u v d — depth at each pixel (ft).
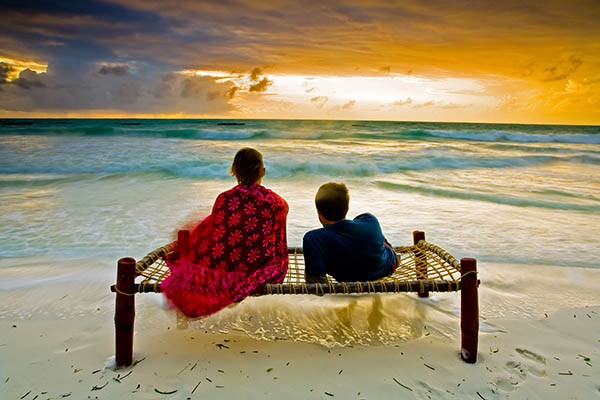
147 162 48.73
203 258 9.01
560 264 16.17
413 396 7.74
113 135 103.14
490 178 41.86
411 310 11.94
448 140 102.58
